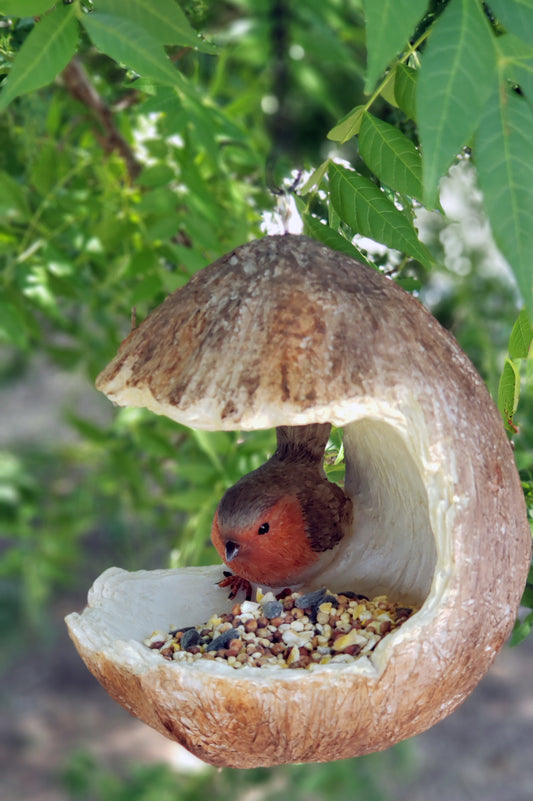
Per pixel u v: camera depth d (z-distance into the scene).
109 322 1.01
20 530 1.07
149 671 0.49
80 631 0.52
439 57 0.45
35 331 0.85
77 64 0.82
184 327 0.51
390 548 0.57
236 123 0.85
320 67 0.96
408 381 0.49
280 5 0.58
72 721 1.92
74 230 0.88
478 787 1.62
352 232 0.59
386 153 0.54
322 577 0.58
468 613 0.49
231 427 0.49
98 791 1.11
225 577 0.59
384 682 0.48
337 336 0.49
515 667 2.08
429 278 0.80
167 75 0.50
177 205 0.78
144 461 1.09
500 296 0.83
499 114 0.45
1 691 1.99
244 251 0.52
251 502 0.56
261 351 0.49
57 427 2.10
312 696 0.48
